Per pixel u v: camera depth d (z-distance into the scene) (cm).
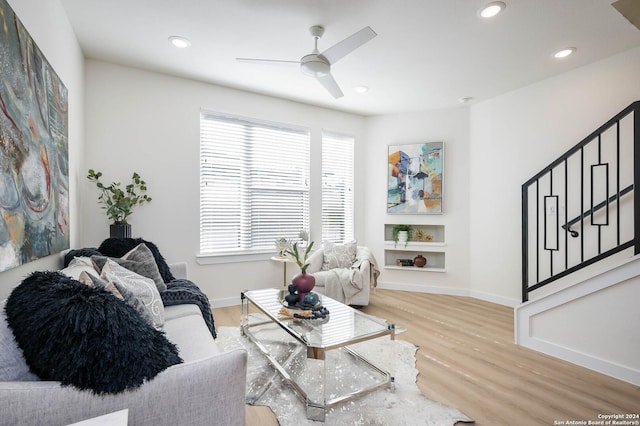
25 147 136
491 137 395
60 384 81
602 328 213
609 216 288
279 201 407
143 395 88
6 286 126
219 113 361
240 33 254
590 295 219
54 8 195
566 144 322
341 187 466
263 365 221
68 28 230
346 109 444
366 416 166
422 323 312
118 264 199
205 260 353
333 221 458
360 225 476
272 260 395
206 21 238
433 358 234
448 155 435
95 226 296
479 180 411
